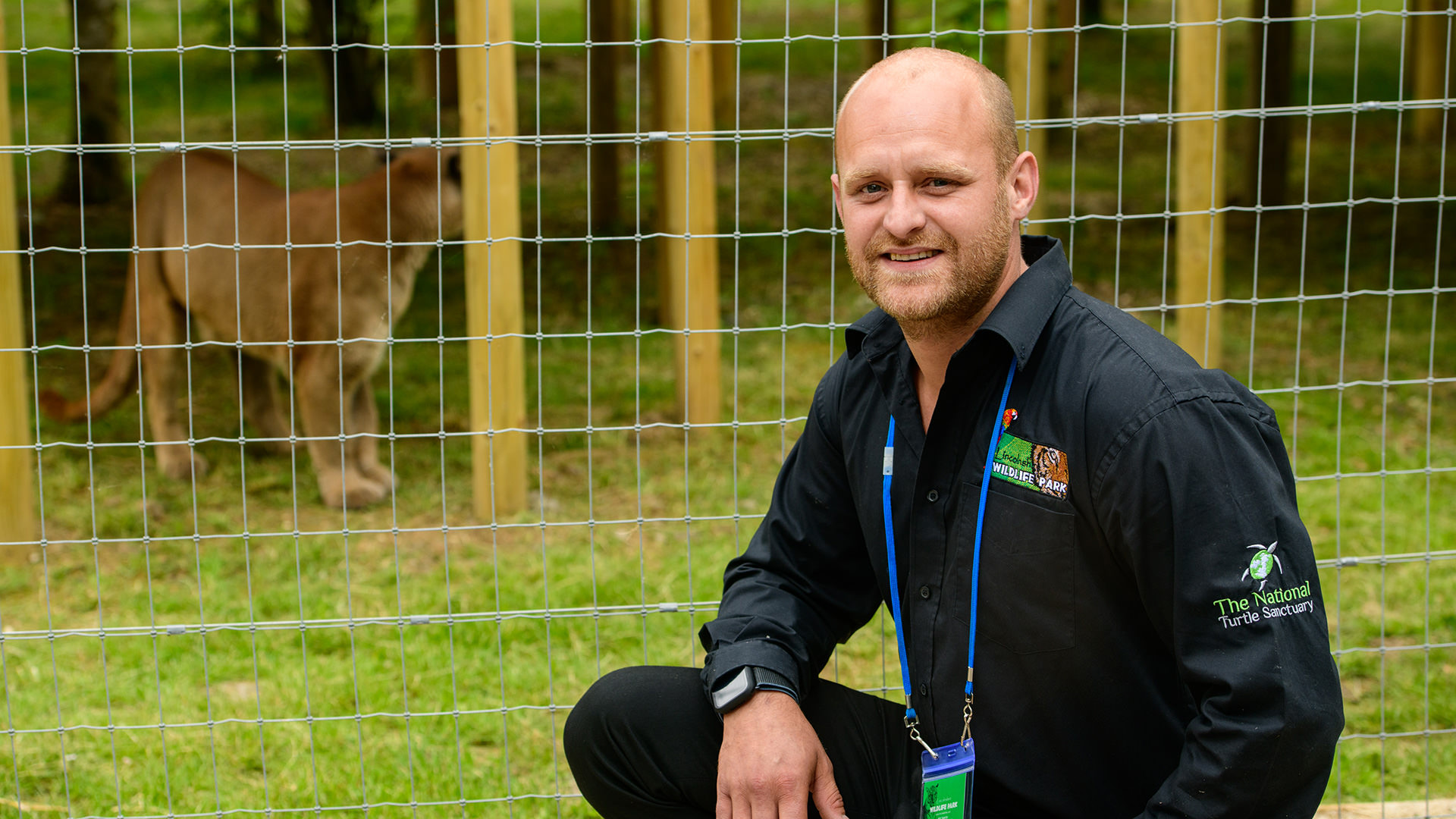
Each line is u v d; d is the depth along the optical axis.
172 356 5.75
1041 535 1.87
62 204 10.22
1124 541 1.79
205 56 14.80
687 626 4.16
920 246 1.92
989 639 1.95
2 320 4.65
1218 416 1.75
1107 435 1.79
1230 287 8.52
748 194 10.97
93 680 3.82
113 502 5.38
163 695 3.73
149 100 13.40
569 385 6.71
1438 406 6.32
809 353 7.20
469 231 4.94
